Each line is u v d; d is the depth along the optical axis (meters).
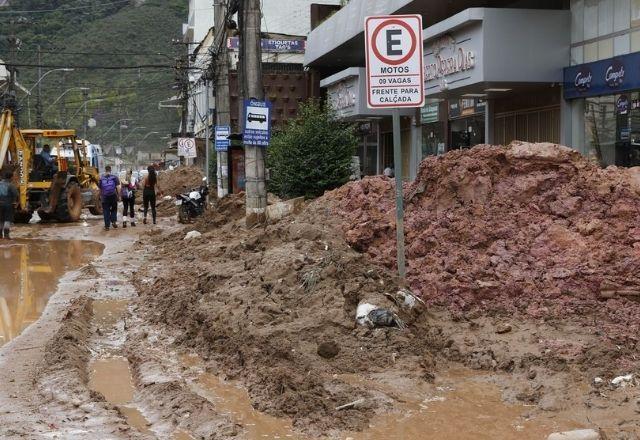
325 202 11.98
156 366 7.75
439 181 9.80
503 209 9.09
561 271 8.17
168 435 5.84
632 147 14.47
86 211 35.66
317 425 5.88
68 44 74.06
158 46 80.56
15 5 69.88
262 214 15.79
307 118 21.02
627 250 8.16
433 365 7.21
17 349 8.59
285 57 38.91
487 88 17.31
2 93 39.56
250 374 7.20
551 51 16.39
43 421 6.07
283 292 9.06
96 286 12.98
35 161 27.62
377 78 8.34
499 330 7.63
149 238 20.78
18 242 20.91
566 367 6.63
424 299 8.55
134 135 92.19
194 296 10.47
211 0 64.81
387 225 9.88
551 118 17.05
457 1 19.70
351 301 8.27
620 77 14.45
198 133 60.09
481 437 5.59
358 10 24.48
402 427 5.84
